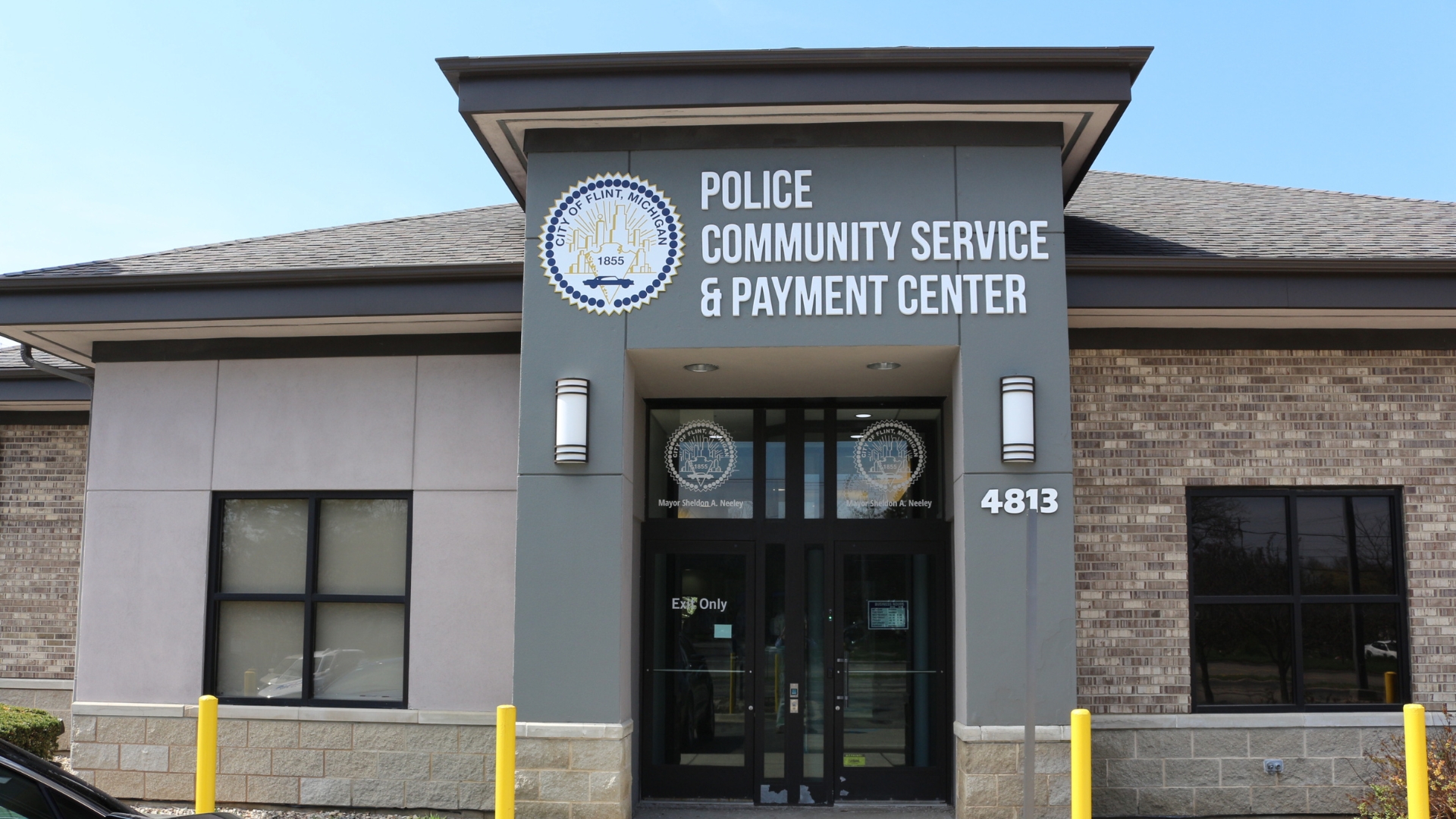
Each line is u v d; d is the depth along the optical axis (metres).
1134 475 9.66
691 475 10.42
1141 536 9.60
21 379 12.41
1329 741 9.33
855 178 8.66
